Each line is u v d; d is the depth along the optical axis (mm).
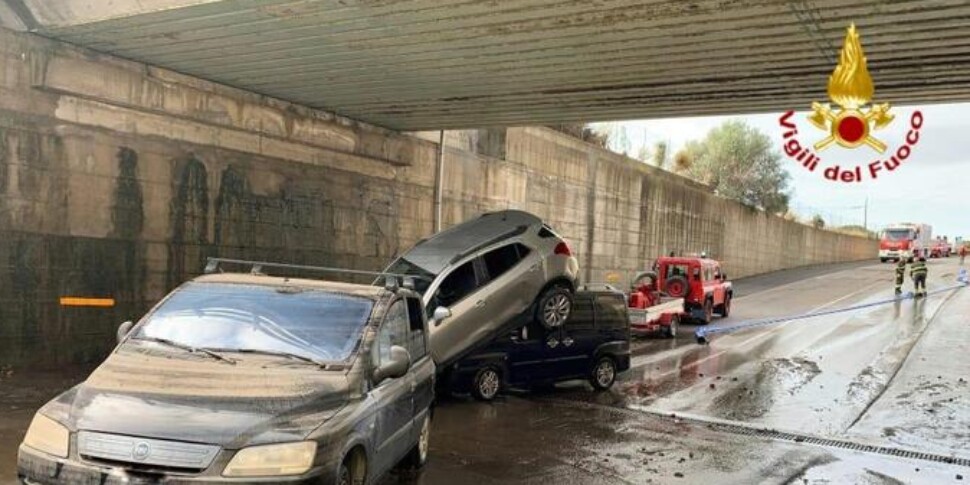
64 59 11008
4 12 10375
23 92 10711
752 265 43188
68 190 11352
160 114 12453
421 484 6973
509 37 10125
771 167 46500
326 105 14977
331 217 15859
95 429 4238
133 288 12281
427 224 18688
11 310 10797
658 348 18484
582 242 26609
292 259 14977
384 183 17312
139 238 12336
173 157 12773
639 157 37594
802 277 42375
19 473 4391
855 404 12008
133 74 11945
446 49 10820
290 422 4484
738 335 20953
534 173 23609
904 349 17453
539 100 13891
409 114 15641
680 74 11578
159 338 5391
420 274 11148
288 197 14836
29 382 10195
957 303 27062
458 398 11773
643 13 8906
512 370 11930
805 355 17172
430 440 8812
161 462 4137
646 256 31094
